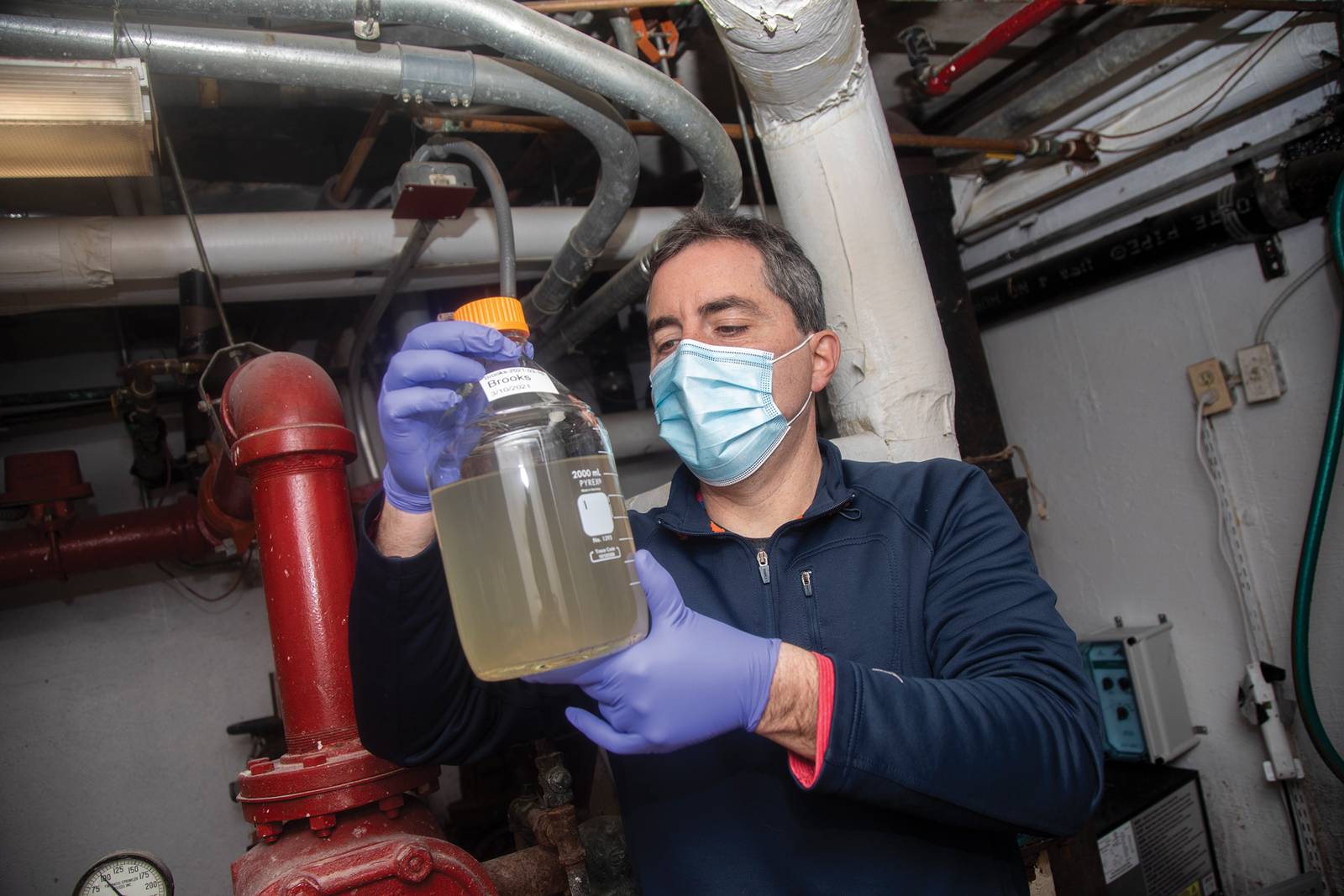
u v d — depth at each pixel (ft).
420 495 2.29
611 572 1.93
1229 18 6.65
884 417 5.06
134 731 8.32
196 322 5.70
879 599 2.71
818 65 4.53
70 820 7.94
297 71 3.94
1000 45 5.96
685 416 3.05
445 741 2.64
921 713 2.01
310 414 3.73
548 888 4.47
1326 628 6.75
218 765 8.59
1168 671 7.89
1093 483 8.83
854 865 2.43
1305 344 6.86
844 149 4.97
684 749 2.70
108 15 3.99
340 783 3.49
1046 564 9.45
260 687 8.91
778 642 2.08
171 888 4.73
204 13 3.43
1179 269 7.80
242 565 9.00
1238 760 7.55
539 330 8.79
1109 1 5.57
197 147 6.86
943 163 8.74
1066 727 2.16
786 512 3.12
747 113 7.71
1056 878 5.80
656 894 2.63
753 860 2.52
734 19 4.17
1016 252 9.07
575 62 4.10
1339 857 6.75
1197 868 7.19
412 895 3.37
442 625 2.42
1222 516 7.49
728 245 3.10
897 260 5.06
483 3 3.79
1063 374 9.09
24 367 8.53
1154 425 8.14
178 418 9.11
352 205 8.14
